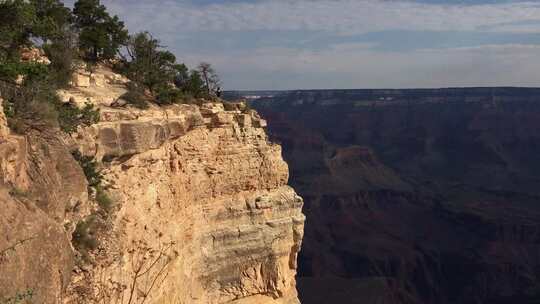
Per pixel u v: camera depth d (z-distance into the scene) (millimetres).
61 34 23547
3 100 13984
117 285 17891
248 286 31281
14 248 10359
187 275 26812
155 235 22766
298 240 34094
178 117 26266
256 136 32594
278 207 32906
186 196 27359
